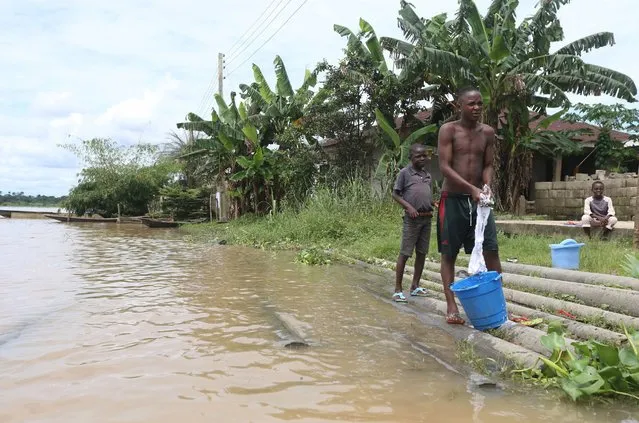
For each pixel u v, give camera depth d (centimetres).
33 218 3850
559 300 460
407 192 555
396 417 246
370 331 415
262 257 992
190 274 743
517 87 1348
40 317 458
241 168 2277
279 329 416
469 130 437
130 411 251
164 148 3800
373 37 1681
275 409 254
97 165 3431
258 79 2056
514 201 1509
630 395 265
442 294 562
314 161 1877
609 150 1731
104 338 387
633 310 408
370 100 1675
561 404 265
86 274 741
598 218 823
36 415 246
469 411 254
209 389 281
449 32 1512
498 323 400
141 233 1866
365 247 982
